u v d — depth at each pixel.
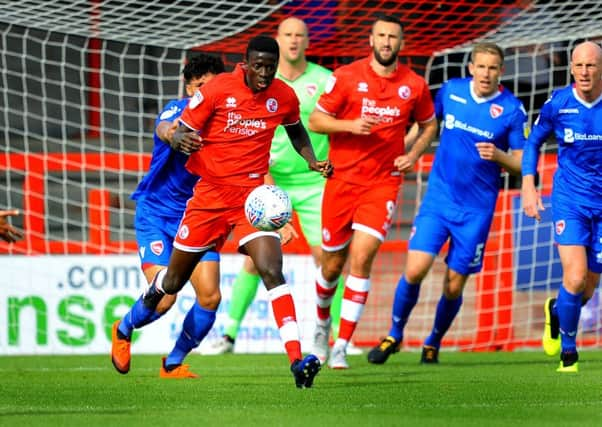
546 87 38.50
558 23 32.44
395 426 14.60
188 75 21.06
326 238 24.66
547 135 23.20
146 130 44.16
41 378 22.47
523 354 29.52
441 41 34.44
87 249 33.41
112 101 44.25
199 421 15.10
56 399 18.17
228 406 17.03
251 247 18.75
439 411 16.31
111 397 18.44
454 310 25.92
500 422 15.02
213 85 18.69
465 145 25.36
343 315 24.19
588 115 22.48
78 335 30.48
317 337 25.62
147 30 33.53
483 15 32.72
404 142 24.95
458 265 25.58
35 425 14.70
